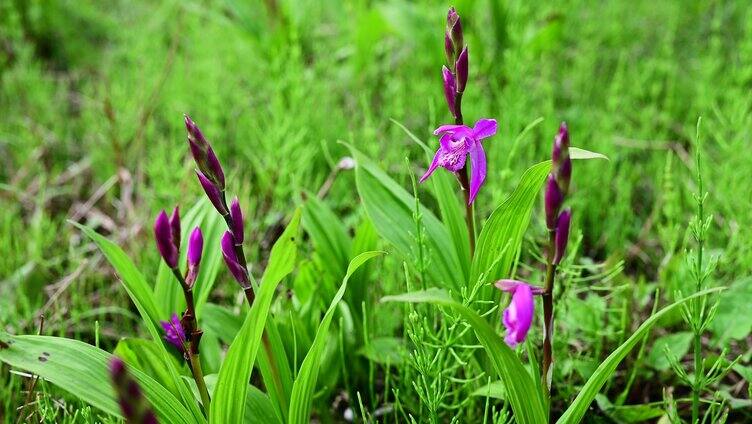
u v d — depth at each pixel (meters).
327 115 1.26
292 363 0.81
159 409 0.69
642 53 1.62
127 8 1.97
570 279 0.82
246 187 1.01
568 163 0.65
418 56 1.47
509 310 0.65
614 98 1.17
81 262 0.98
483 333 0.66
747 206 0.92
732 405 0.80
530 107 1.23
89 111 1.32
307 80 1.26
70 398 0.82
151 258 0.98
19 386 0.81
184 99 1.37
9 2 1.62
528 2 1.53
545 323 0.68
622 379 0.86
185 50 1.67
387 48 1.49
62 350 0.68
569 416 0.70
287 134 1.10
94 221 1.10
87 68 1.65
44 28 1.67
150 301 0.77
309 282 0.85
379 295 0.91
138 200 1.12
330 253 0.84
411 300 0.64
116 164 1.16
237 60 1.58
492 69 1.40
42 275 0.96
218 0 1.78
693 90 1.41
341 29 1.61
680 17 1.68
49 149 1.31
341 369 0.86
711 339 0.86
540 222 0.92
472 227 0.76
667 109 1.29
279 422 0.74
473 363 0.81
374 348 0.83
